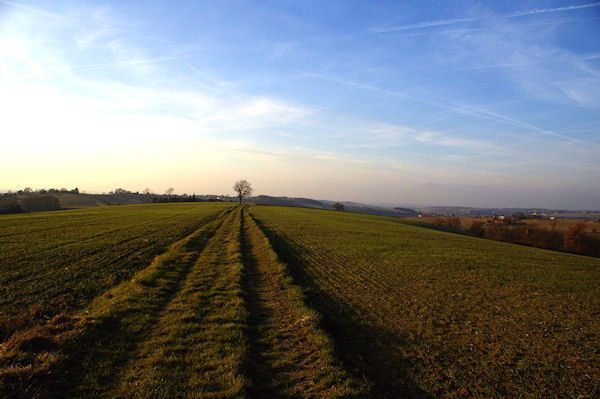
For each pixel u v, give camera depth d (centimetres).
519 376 670
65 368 594
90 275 1234
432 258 2022
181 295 1045
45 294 998
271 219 4756
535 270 1864
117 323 797
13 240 2002
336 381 594
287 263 1612
